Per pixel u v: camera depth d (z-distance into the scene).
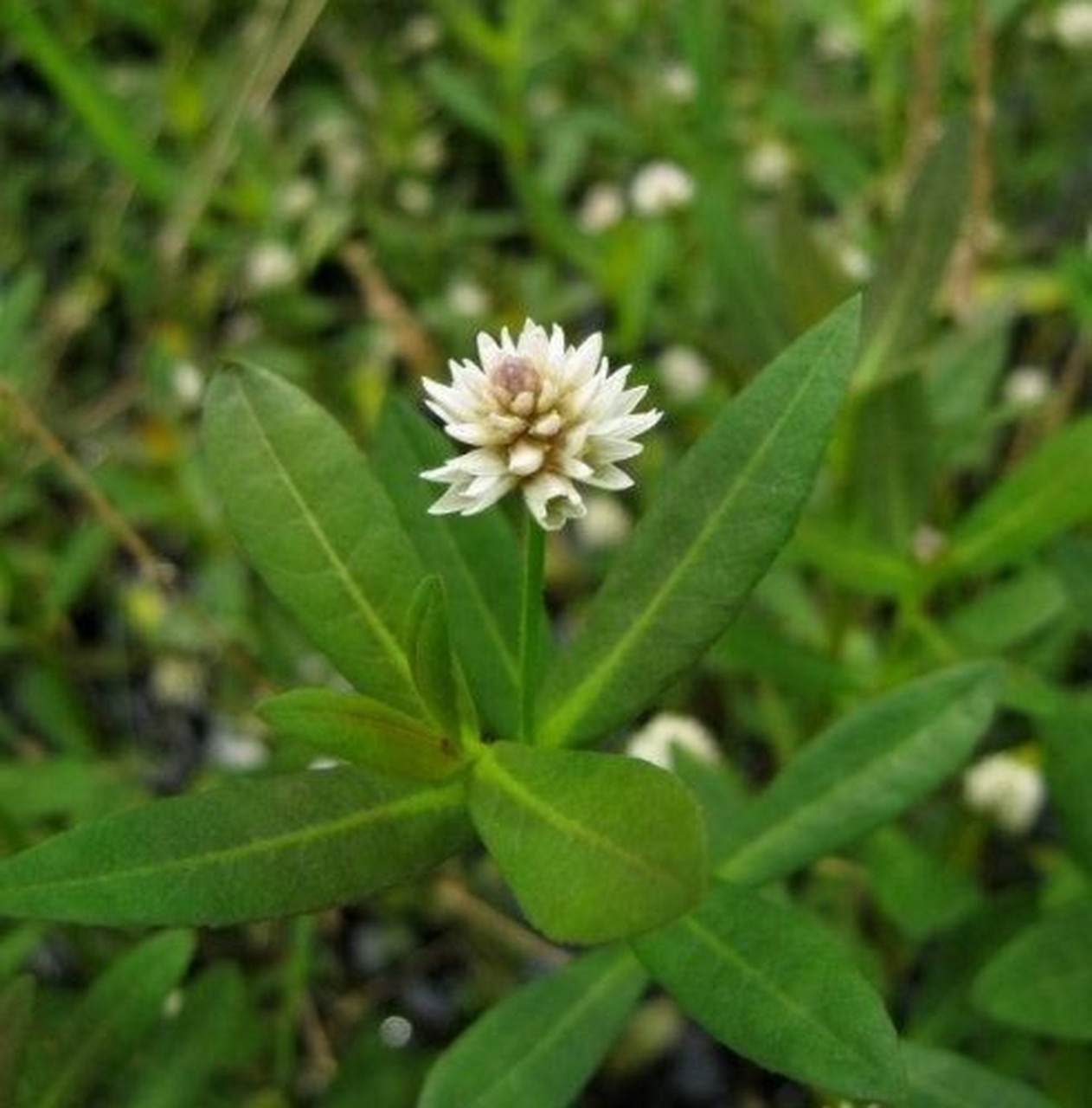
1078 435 0.14
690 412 0.22
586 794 0.09
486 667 0.12
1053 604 0.16
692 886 0.08
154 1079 0.14
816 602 0.21
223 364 0.11
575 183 0.29
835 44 0.27
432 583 0.09
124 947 0.17
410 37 0.30
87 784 0.19
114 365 0.28
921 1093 0.12
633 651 0.10
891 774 0.12
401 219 0.28
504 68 0.25
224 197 0.27
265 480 0.10
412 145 0.28
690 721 0.19
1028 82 0.27
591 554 0.23
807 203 0.27
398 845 0.10
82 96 0.25
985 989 0.12
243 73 0.27
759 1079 0.20
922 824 0.19
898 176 0.23
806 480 0.10
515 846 0.09
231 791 0.10
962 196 0.15
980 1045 0.15
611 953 0.12
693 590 0.10
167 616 0.23
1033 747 0.17
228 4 0.30
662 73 0.27
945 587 0.19
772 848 0.12
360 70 0.30
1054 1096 0.14
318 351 0.25
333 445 0.10
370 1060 0.16
